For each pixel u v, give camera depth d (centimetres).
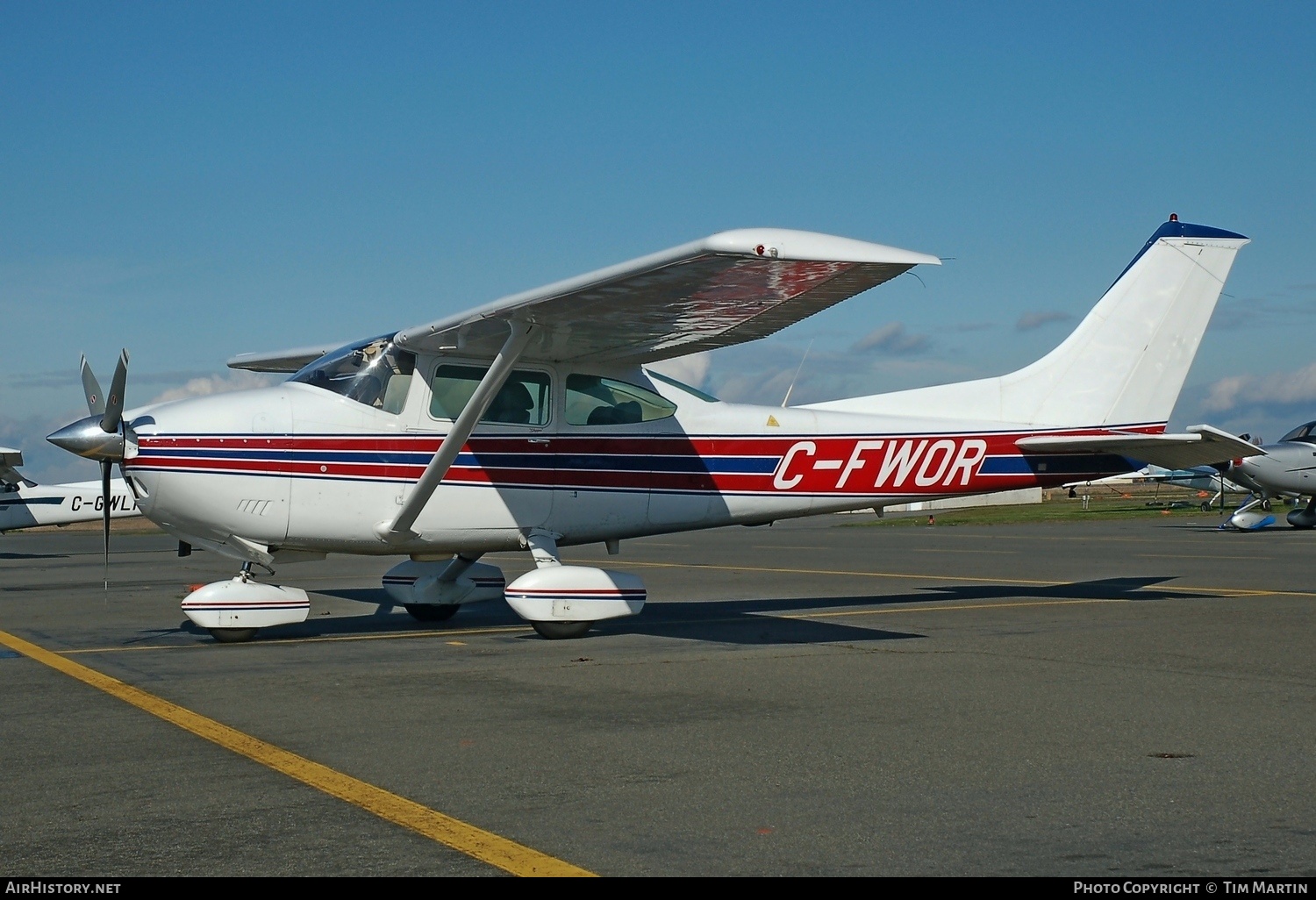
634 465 890
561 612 797
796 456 940
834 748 455
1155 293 1034
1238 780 407
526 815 367
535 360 866
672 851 331
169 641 806
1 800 385
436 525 834
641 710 534
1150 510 4156
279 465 794
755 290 698
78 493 2830
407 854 328
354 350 838
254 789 399
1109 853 329
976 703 548
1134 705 541
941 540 2291
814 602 1073
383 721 511
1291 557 1627
